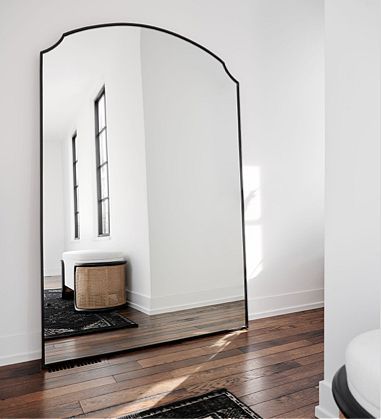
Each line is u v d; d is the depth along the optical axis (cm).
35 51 234
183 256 277
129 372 205
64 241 237
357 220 147
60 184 238
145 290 261
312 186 347
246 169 311
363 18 144
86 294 239
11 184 226
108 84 257
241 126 309
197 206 285
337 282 156
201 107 291
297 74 340
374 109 140
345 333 153
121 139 259
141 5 271
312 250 348
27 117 231
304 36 345
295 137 338
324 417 156
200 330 273
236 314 289
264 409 164
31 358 226
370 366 83
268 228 321
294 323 297
